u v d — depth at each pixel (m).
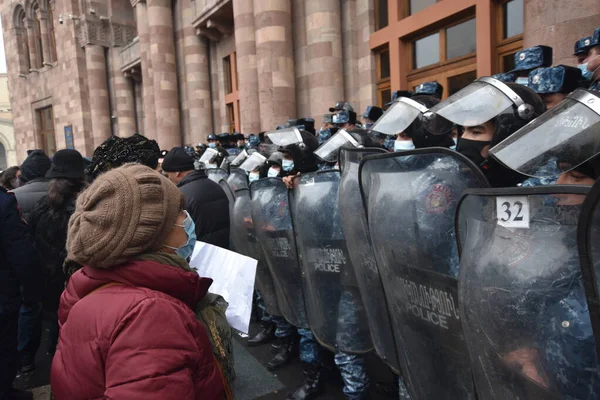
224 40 11.57
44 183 3.48
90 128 18.44
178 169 3.01
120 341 0.86
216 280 1.58
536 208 0.90
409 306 1.43
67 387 0.91
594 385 0.81
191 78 12.11
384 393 2.73
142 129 17.86
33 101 21.97
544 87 1.83
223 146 7.19
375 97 7.06
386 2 6.81
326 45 7.04
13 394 2.85
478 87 1.44
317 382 2.73
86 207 0.99
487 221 1.01
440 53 5.96
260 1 7.37
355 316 2.21
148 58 13.77
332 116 4.12
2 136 38.88
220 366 1.16
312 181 2.29
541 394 0.89
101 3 17.44
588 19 3.06
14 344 2.55
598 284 0.73
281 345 3.31
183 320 0.95
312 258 2.28
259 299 3.68
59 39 19.05
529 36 3.47
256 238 3.20
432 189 1.29
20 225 2.46
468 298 1.04
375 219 1.50
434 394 1.41
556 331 0.85
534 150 1.02
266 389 2.90
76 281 1.04
